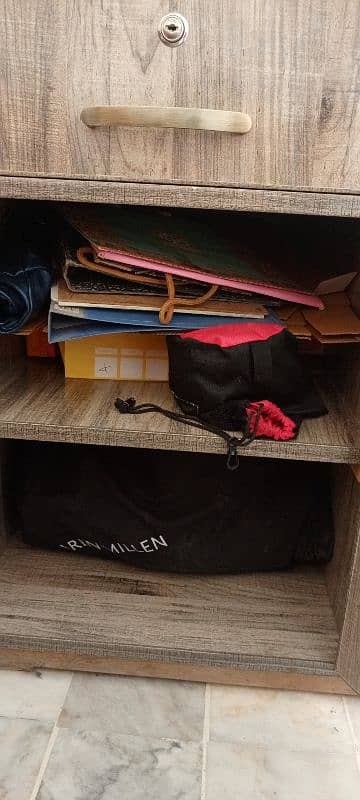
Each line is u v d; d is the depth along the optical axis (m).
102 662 0.76
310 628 0.79
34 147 0.61
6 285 0.72
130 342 0.81
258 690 0.76
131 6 0.56
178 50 0.57
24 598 0.81
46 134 0.60
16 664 0.76
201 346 0.69
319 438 0.69
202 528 0.86
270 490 0.86
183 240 0.80
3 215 0.83
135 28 0.57
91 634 0.75
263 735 0.69
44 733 0.68
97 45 0.57
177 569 0.87
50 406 0.74
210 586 0.86
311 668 0.73
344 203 0.58
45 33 0.57
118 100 0.59
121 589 0.84
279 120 0.59
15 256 0.77
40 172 0.60
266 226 0.92
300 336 0.78
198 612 0.81
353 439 0.69
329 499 0.91
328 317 0.81
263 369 0.70
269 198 0.59
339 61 0.57
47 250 0.84
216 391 0.70
